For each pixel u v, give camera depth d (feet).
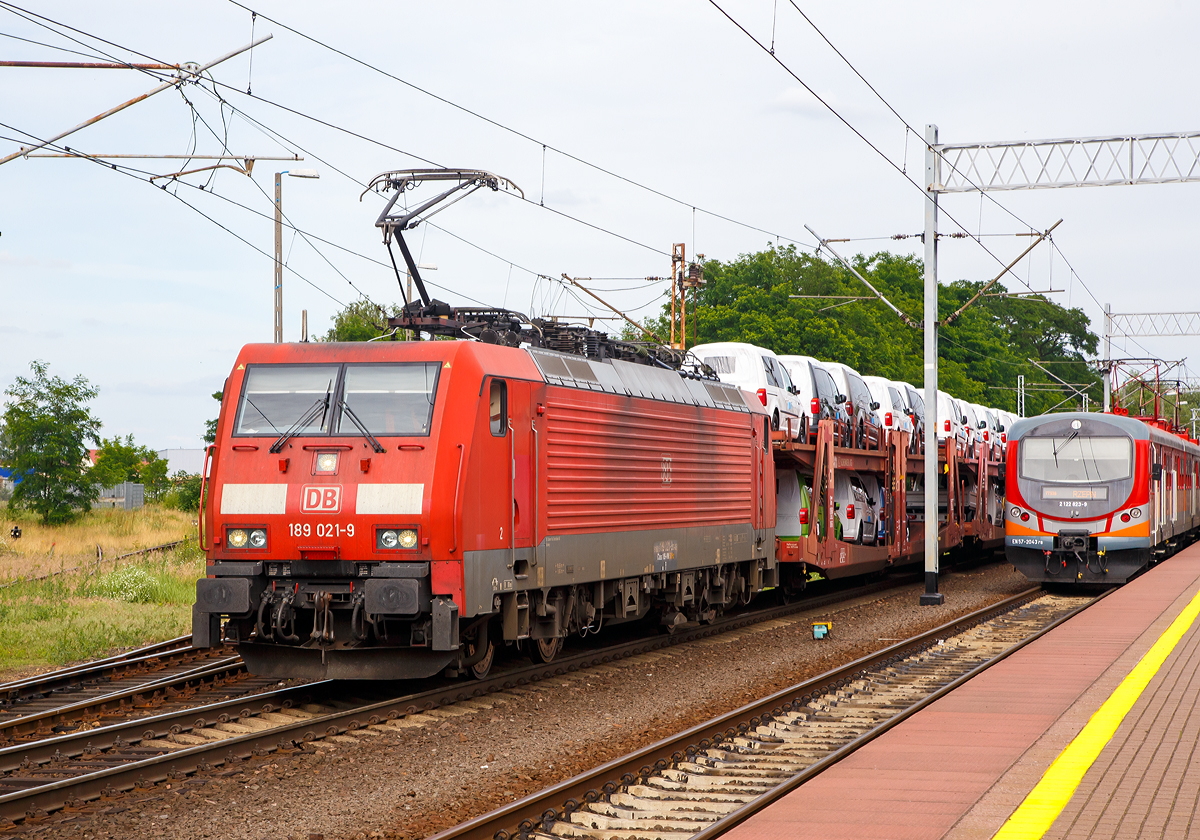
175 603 68.03
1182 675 37.91
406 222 45.21
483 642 41.22
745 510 61.93
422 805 26.55
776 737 33.14
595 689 42.50
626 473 49.14
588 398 46.14
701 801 26.11
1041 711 32.40
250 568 38.32
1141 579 75.51
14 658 49.21
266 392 39.83
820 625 55.72
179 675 43.75
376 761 30.50
